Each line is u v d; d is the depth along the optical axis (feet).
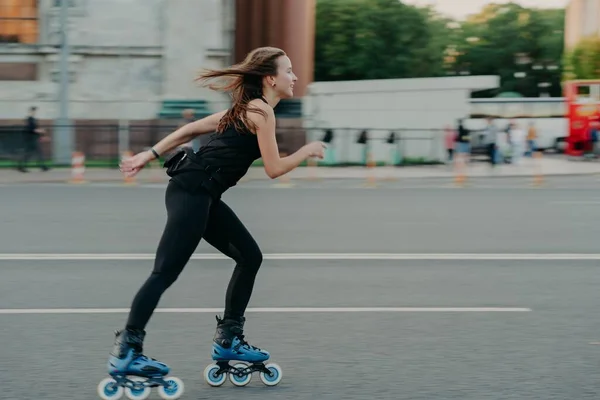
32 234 44.91
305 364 21.35
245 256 18.97
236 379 19.53
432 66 246.68
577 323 25.94
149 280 17.89
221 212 18.62
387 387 19.44
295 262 36.58
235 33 122.42
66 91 97.35
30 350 22.43
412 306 28.14
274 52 17.88
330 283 31.91
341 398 18.63
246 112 17.52
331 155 109.19
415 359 21.85
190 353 22.30
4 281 31.83
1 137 94.84
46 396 18.60
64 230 46.57
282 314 26.86
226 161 17.78
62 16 96.43
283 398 18.60
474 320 26.25
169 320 25.95
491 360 21.80
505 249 41.09
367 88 112.98
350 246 41.47
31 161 94.73
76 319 25.95
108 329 24.76
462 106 114.11
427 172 102.58
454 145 112.47
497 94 322.75
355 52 241.55
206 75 17.88
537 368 21.08
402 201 66.28
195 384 19.63
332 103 112.68
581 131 140.46
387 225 50.29
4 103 111.14
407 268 35.35
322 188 79.05
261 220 51.85
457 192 76.28
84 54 112.37
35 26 111.96
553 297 29.73
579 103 141.38
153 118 112.27
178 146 19.29
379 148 111.14
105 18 112.47
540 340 23.86
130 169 18.10
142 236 44.42
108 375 20.24
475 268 35.50
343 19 240.12
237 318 19.36
